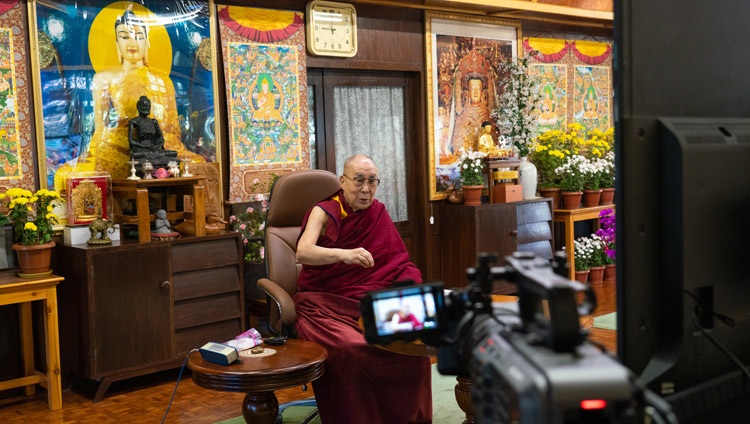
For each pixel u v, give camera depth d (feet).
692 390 3.25
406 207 20.43
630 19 3.09
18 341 14.15
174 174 14.96
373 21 19.07
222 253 14.88
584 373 2.54
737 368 3.43
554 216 22.56
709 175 3.20
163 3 15.43
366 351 9.93
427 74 20.11
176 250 14.26
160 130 15.02
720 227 3.27
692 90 3.29
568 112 24.09
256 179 16.93
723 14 3.41
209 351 9.47
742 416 3.49
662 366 3.19
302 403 12.44
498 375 2.80
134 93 15.10
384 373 10.05
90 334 13.24
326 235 11.21
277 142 17.28
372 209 11.49
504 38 21.98
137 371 13.78
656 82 3.17
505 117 21.65
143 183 14.14
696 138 3.17
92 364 13.26
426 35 20.03
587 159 23.26
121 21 14.85
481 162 20.80
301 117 17.69
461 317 3.83
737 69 3.48
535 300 3.07
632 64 3.10
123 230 15.01
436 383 13.46
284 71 17.35
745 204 3.38
